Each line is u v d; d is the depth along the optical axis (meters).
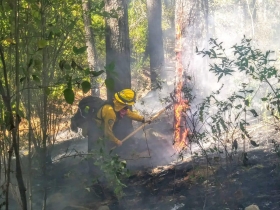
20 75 3.67
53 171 6.58
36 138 4.27
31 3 3.42
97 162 4.17
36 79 2.96
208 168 5.39
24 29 3.58
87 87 2.80
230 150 6.01
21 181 3.01
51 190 5.80
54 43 3.92
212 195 4.80
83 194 5.63
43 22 3.58
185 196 5.04
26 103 4.03
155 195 5.38
